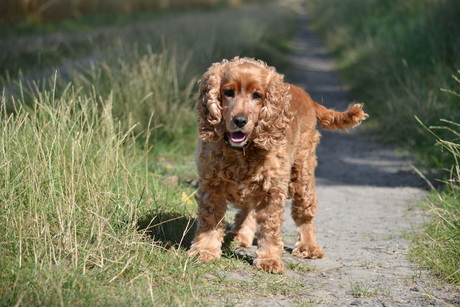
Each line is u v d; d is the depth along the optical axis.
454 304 4.27
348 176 9.38
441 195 7.30
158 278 4.29
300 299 4.29
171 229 5.41
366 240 6.06
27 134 5.41
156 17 31.34
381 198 7.97
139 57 10.04
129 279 4.20
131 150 7.13
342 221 6.86
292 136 5.12
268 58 19.55
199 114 4.78
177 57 11.02
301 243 5.54
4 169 4.77
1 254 4.02
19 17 22.64
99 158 5.71
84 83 8.98
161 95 9.10
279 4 62.94
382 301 4.30
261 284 4.51
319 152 11.21
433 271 4.98
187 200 6.12
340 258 5.42
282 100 4.76
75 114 6.09
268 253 4.92
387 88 13.38
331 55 26.81
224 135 4.69
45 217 4.45
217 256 4.91
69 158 5.29
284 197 4.91
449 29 13.45
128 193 5.68
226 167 4.74
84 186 5.02
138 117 8.46
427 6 16.23
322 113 5.85
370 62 16.81
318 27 40.88
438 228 5.91
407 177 9.12
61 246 4.30
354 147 11.52
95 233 4.57
